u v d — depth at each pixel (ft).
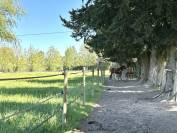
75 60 492.13
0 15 152.87
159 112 66.80
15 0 158.40
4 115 43.01
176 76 87.10
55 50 478.18
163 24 70.54
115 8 64.69
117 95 103.65
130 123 54.24
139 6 60.18
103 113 64.39
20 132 39.29
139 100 89.20
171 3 58.80
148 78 171.42
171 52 93.61
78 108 63.52
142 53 161.17
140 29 64.49
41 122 42.73
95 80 134.41
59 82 143.43
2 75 188.03
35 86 114.62
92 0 70.85
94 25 71.77
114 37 74.02
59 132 44.45
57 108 50.49
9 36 156.66
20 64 284.82
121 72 222.07
